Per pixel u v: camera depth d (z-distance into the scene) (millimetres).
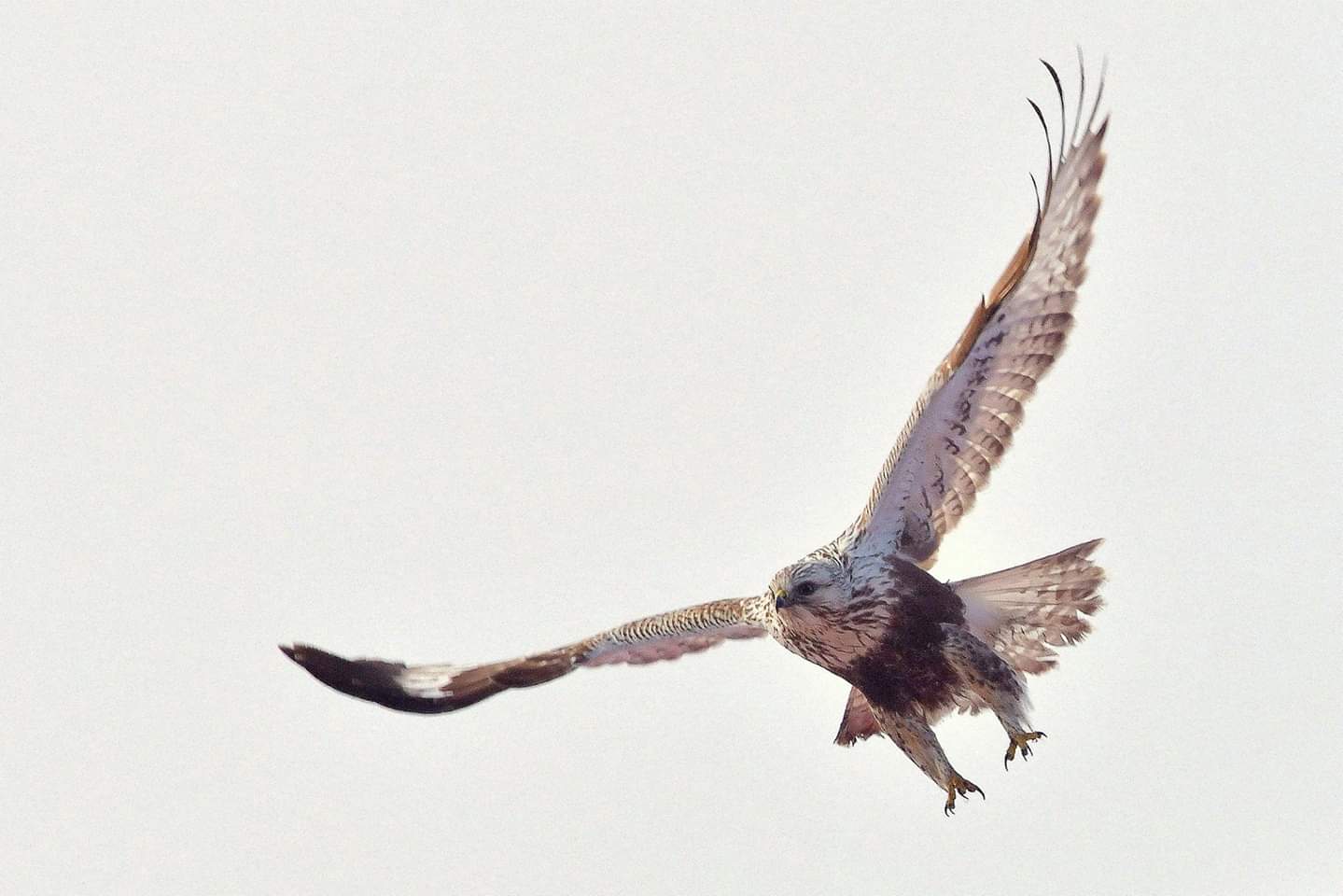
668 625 15891
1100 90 13422
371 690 16719
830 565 14391
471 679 16625
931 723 14664
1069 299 13609
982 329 13422
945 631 14336
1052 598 14258
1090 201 13539
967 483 14242
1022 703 14141
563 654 16375
